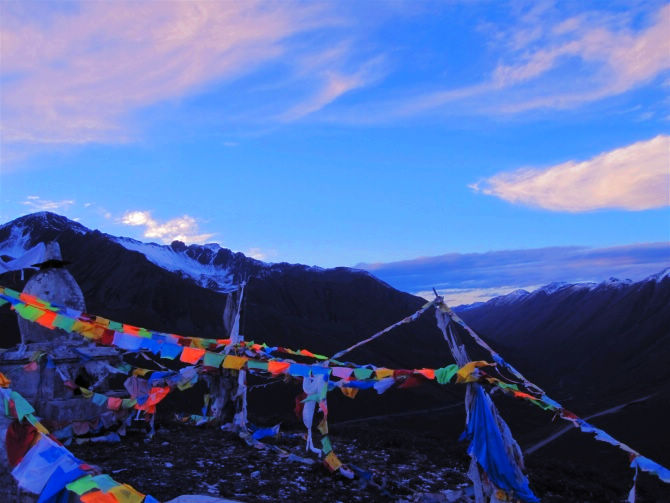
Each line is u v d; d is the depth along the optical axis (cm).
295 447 1580
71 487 538
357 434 2014
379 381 1005
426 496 1123
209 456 1347
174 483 1106
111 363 1595
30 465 580
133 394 1484
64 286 1600
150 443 1443
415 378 992
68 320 1105
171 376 1519
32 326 1519
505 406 6019
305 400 1319
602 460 3806
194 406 3266
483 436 936
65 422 1384
